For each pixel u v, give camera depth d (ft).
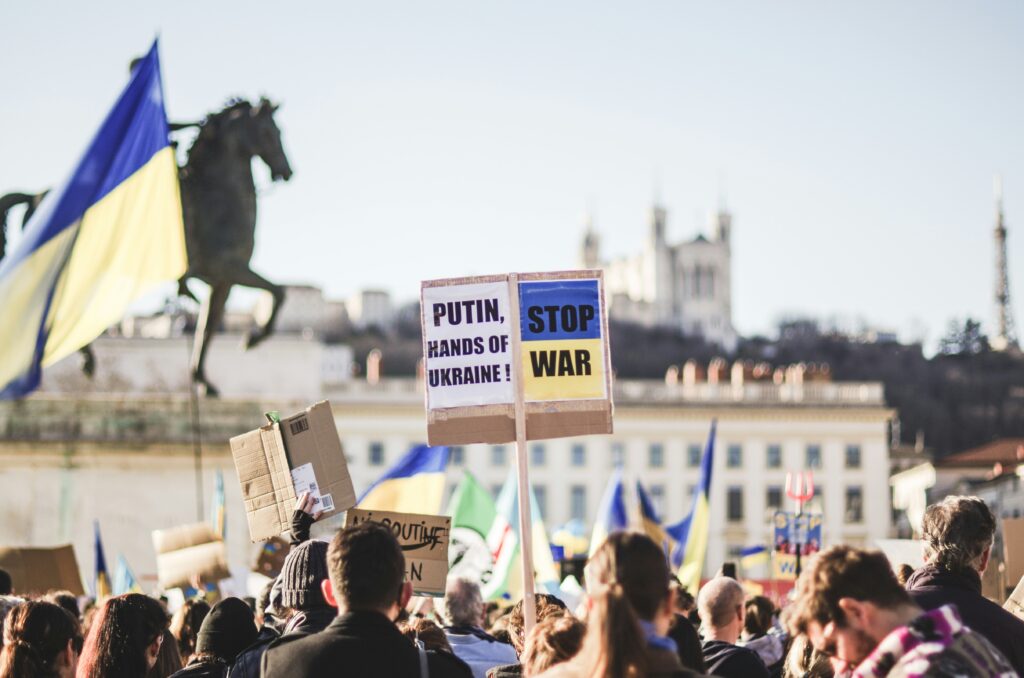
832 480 433.48
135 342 113.91
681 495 427.74
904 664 21.77
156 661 35.06
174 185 47.01
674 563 80.69
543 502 417.69
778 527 72.13
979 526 29.58
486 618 59.16
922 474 434.71
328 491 38.01
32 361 45.06
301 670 25.62
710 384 434.30
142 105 46.80
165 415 108.58
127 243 46.70
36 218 46.09
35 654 30.40
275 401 110.83
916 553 60.23
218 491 94.94
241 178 105.19
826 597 22.35
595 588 22.16
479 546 71.26
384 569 26.30
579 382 37.40
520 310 37.47
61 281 45.98
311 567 31.19
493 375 37.32
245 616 34.27
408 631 36.29
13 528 105.40
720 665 34.76
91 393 112.16
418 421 408.05
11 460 105.91
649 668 20.97
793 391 436.35
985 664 21.84
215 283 105.29
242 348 118.73
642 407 426.92
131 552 106.42
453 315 37.52
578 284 37.65
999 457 440.45
